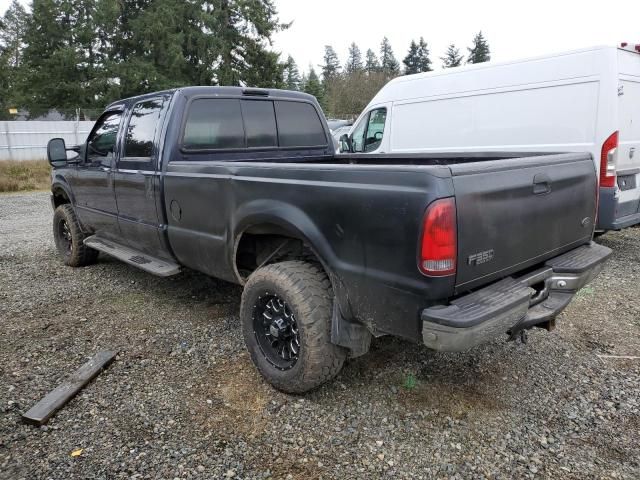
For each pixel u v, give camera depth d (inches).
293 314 114.1
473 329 89.7
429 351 141.9
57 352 145.4
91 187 203.0
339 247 105.3
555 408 115.0
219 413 114.3
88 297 192.9
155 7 1401.3
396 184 94.4
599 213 233.1
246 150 174.2
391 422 110.3
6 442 104.8
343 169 103.8
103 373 133.0
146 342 151.4
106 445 103.6
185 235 151.6
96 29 1418.6
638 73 240.4
